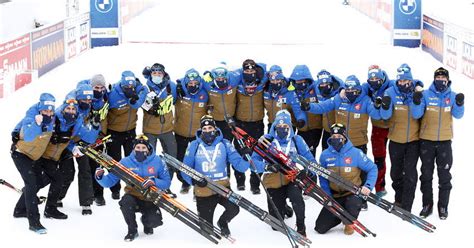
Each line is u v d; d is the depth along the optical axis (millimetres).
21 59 17516
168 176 8844
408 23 23031
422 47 22672
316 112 10125
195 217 8594
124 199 8680
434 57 21172
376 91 10055
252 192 10578
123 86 10016
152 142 10570
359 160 9023
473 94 16312
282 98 10586
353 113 10062
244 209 9359
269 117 10750
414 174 9609
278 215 8562
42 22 25531
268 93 10648
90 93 9305
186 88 10508
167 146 10617
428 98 9391
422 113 9328
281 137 8922
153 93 10359
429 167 9516
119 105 10195
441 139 9406
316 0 36375
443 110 9352
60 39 20484
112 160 8672
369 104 9984
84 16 22875
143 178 8703
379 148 10445
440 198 9516
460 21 24281
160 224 8852
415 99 9234
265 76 10648
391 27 23109
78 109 9258
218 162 8703
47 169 9258
